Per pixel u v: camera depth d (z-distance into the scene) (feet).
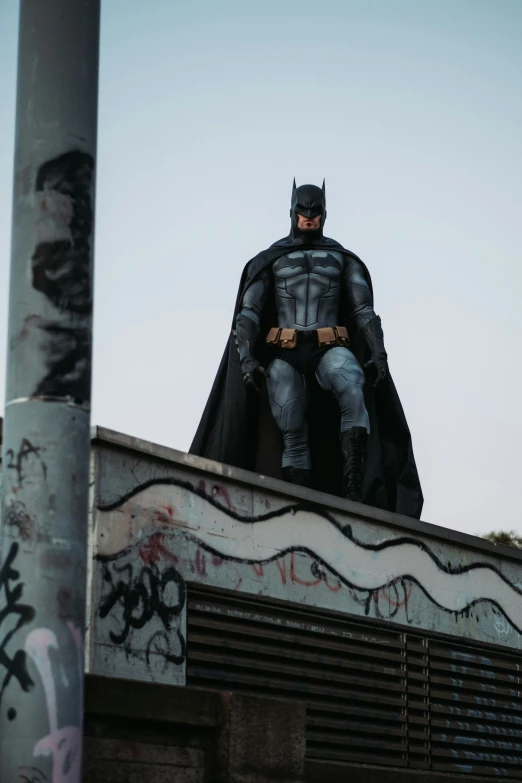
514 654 42.63
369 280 45.19
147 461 31.32
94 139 21.39
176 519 31.76
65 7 21.27
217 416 45.32
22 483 19.80
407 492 44.78
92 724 23.22
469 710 39.81
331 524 36.63
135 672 29.53
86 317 20.79
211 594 32.32
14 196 21.17
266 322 45.09
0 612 19.48
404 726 37.01
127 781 23.52
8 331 20.79
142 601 30.22
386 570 38.11
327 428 44.75
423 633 38.86
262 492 34.60
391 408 44.88
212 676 31.55
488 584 42.19
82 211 20.98
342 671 35.58
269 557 34.30
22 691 19.08
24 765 18.86
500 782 39.45
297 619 34.71
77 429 20.22
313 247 44.62
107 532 29.73
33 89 21.12
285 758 25.76
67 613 19.45
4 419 20.39
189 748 24.70
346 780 33.53
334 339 43.27
